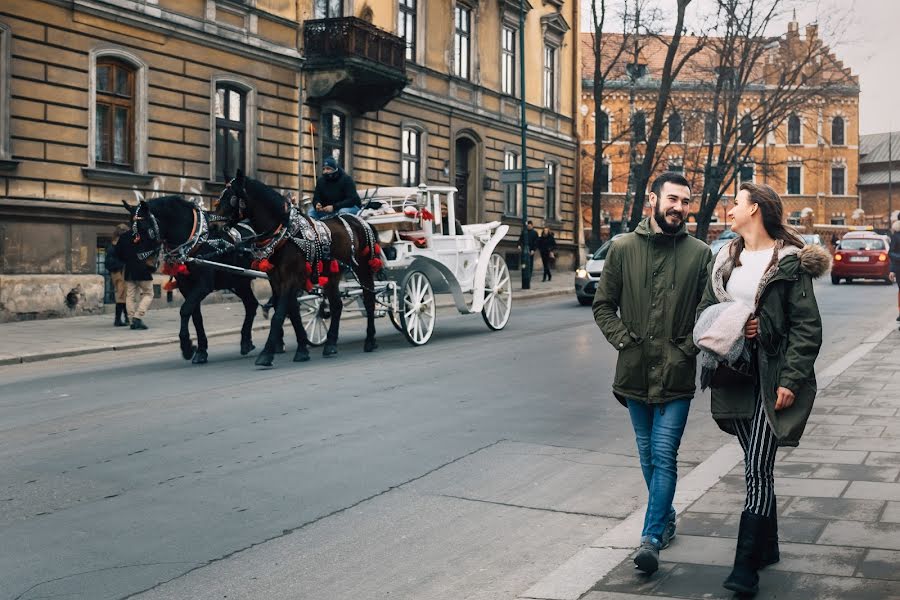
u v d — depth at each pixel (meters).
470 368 12.30
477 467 7.23
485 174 34.56
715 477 6.55
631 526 5.64
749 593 4.33
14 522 5.73
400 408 9.51
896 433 7.88
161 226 12.38
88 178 19.30
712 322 4.50
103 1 19.33
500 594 4.68
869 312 20.58
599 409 9.57
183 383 11.04
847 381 10.63
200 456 7.41
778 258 4.50
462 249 16.08
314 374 11.73
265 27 23.75
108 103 19.91
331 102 25.94
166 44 20.97
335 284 13.39
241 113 23.36
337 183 14.55
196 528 5.67
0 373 12.43
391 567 5.07
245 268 13.32
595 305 5.14
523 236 30.20
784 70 45.03
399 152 29.38
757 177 76.44
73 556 5.15
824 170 77.69
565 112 41.44
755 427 4.54
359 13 27.08
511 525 5.84
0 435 8.17
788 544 5.05
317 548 5.36
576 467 7.29
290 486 6.61
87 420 8.81
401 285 14.66
